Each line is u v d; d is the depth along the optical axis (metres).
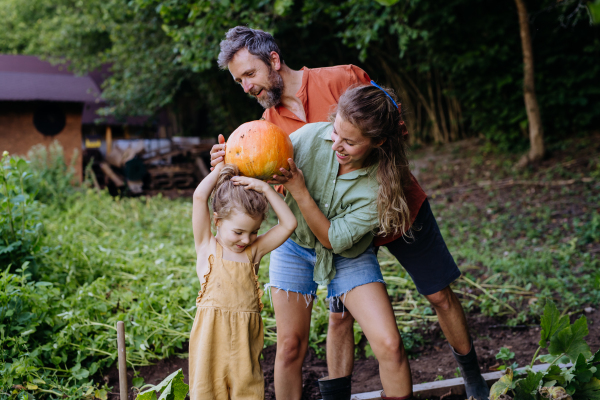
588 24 10.08
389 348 2.33
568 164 9.22
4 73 10.96
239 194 2.20
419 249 2.74
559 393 2.40
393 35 13.27
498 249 6.18
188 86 15.77
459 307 2.88
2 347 3.19
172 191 12.37
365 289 2.46
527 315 4.37
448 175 10.57
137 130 16.12
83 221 6.98
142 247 5.86
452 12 10.64
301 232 2.53
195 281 4.32
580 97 10.27
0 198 4.16
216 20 8.12
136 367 3.57
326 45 13.95
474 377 2.92
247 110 15.12
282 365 2.57
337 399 2.63
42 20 19.48
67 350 3.45
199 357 2.19
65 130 10.84
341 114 2.19
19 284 3.82
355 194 2.42
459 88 12.10
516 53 10.72
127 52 13.27
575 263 5.49
